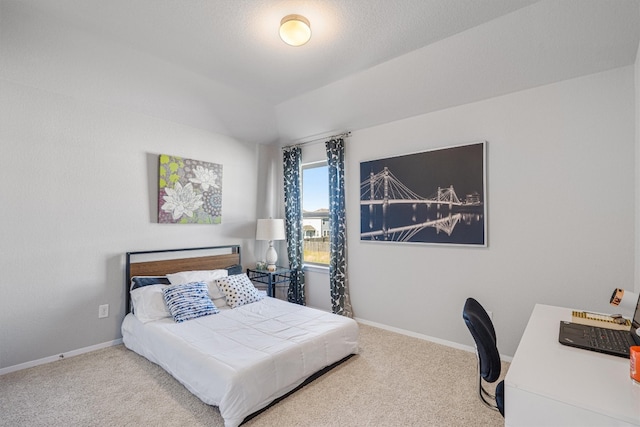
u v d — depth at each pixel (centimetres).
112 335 293
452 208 294
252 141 430
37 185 253
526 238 255
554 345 134
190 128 360
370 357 269
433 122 310
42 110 255
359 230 366
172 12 202
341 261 372
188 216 352
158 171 330
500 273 268
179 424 178
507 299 264
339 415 189
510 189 263
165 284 311
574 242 235
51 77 250
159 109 319
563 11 193
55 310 260
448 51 241
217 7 197
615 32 196
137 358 262
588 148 229
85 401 200
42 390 212
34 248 251
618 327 154
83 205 278
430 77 269
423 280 315
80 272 275
